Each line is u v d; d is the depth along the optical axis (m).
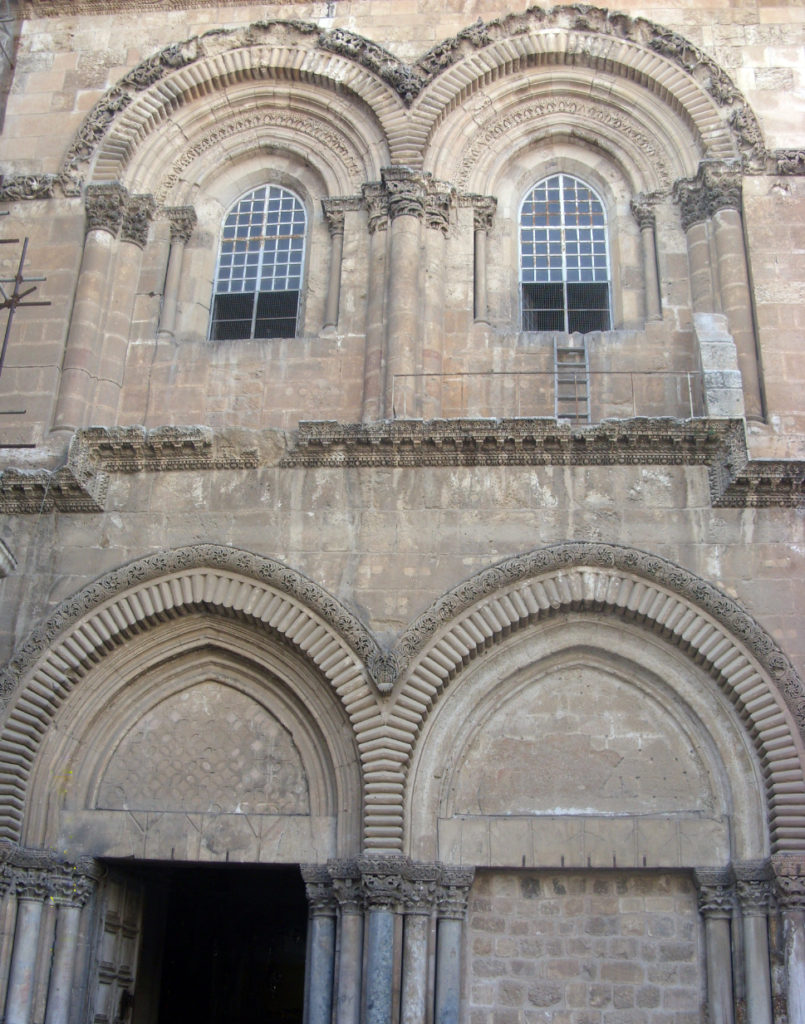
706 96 18.44
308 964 13.95
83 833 14.77
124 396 17.50
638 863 13.95
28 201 18.69
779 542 14.84
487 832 14.24
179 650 15.54
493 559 14.98
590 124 19.03
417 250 17.61
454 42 18.94
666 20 19.25
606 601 14.76
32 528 15.84
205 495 15.74
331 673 14.57
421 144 18.30
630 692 14.95
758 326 16.88
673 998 13.62
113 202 18.36
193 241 18.92
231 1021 20.11
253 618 15.12
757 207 17.64
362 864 13.58
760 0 19.31
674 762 14.55
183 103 19.39
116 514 15.80
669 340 17.25
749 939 13.34
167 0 20.12
